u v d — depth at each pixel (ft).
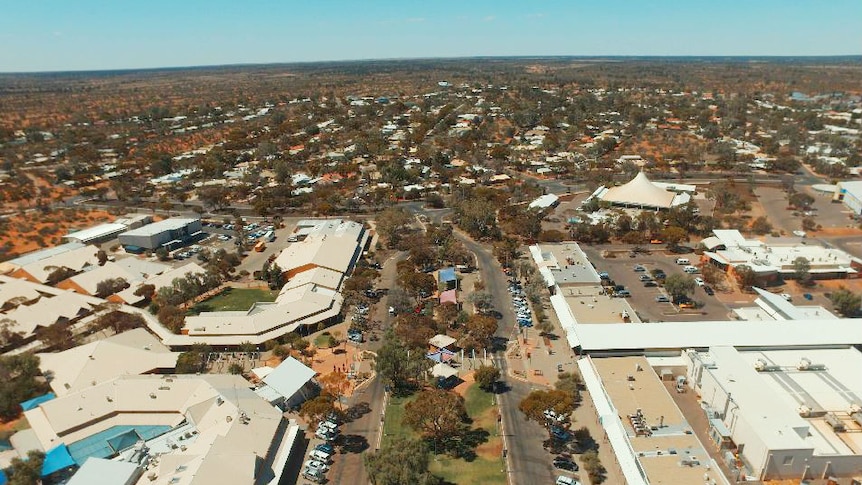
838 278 507.71
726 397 302.86
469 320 406.21
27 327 425.28
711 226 629.51
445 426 297.74
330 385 351.46
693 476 259.39
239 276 545.85
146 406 323.16
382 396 350.23
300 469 289.33
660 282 506.89
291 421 316.40
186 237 650.02
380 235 629.92
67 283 515.50
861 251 572.51
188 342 403.34
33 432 308.60
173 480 250.98
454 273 514.27
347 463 292.61
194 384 333.62
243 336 409.08
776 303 432.66
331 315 440.45
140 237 610.24
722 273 502.79
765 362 350.02
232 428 284.61
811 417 301.84
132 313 457.68
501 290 498.28
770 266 501.15
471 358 390.21
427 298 481.87
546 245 568.00
